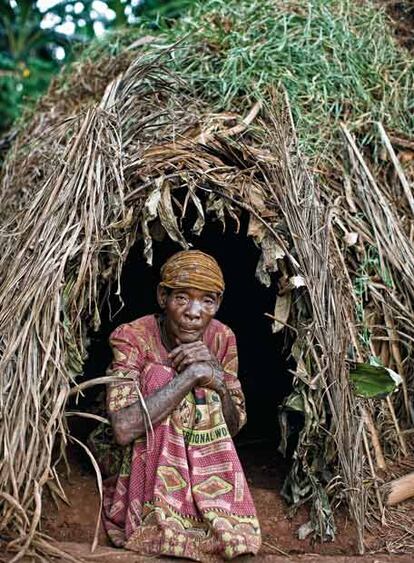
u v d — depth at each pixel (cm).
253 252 418
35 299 280
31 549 254
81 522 282
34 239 300
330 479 294
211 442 282
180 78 368
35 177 409
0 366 274
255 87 366
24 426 264
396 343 341
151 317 302
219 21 421
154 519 266
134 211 299
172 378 283
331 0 429
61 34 676
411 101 405
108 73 465
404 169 376
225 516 268
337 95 383
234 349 305
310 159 354
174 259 288
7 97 637
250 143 339
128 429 276
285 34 393
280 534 288
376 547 281
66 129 401
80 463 324
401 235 343
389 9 483
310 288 293
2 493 253
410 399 344
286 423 304
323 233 314
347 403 292
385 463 323
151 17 608
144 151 312
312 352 291
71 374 282
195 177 303
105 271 297
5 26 679
